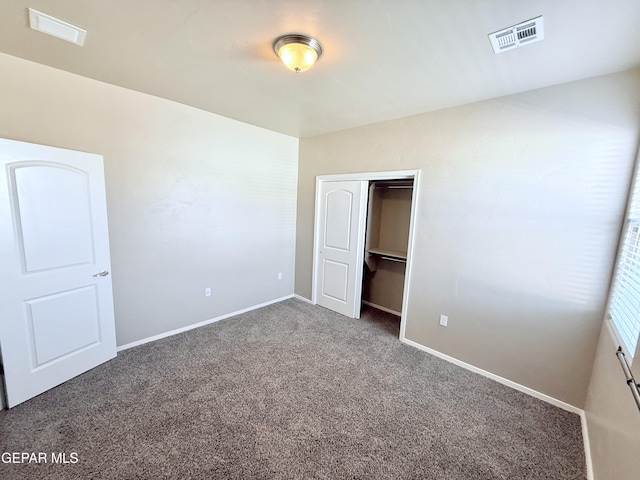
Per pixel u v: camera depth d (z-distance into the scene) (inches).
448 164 103.4
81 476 57.3
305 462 63.0
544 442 71.2
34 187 77.4
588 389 79.9
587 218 77.7
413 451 67.1
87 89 89.9
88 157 88.8
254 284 153.2
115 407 77.1
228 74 83.7
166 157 111.2
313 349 113.2
